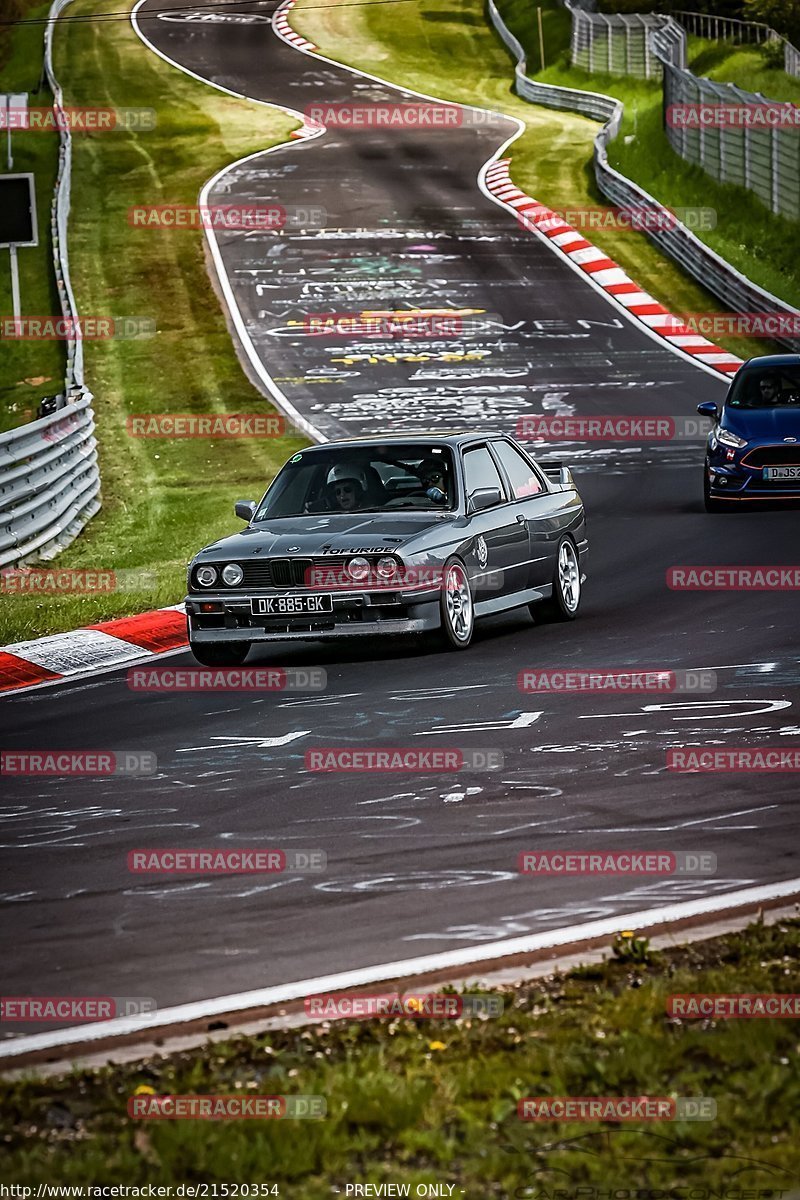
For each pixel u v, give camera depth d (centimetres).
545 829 1541
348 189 10169
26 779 1905
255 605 2511
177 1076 977
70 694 2470
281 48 15238
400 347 7044
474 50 15288
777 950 1163
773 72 11925
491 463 2795
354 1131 899
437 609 2523
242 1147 864
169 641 2862
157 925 1309
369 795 1714
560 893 1340
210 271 8438
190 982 1164
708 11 14325
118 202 9962
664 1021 1041
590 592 3130
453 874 1410
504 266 8469
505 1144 877
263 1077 977
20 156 10962
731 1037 992
